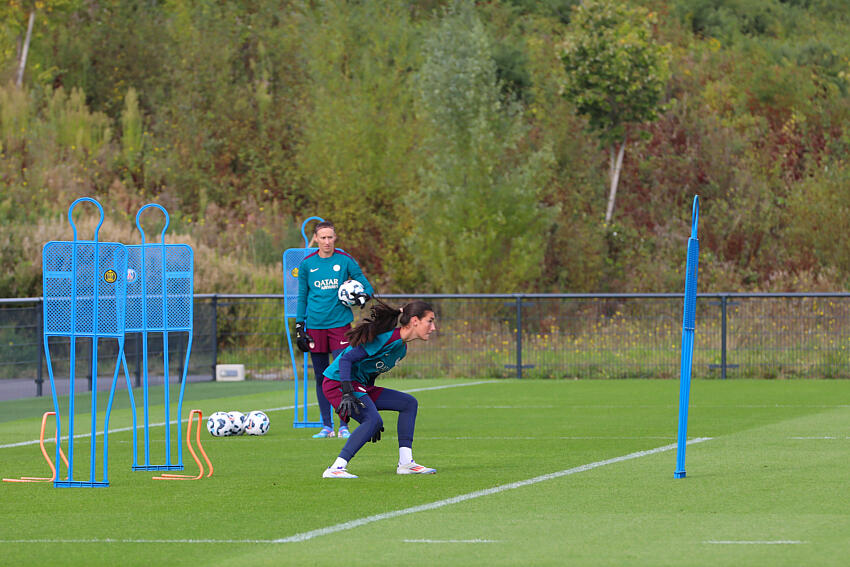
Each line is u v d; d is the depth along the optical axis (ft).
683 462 82.74
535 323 196.34
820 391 166.40
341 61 327.67
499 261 262.67
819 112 364.79
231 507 71.56
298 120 322.96
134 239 234.99
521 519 66.23
